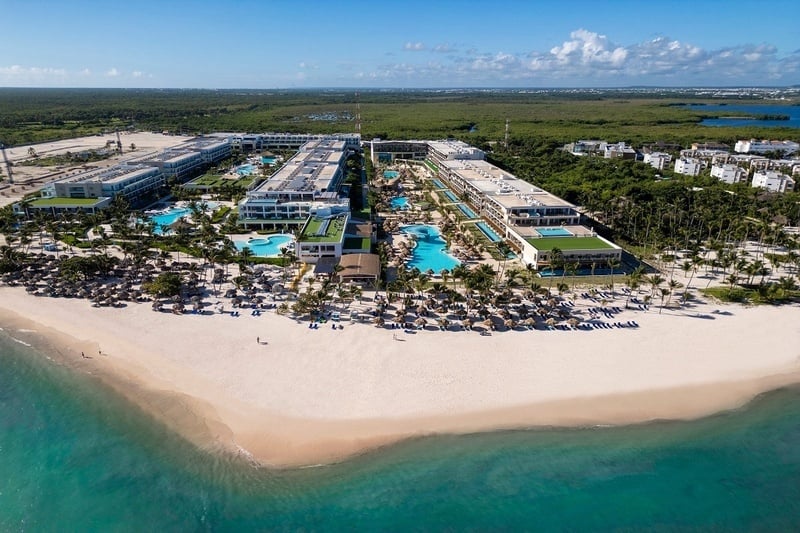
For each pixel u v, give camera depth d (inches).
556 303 5147.6
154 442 3284.9
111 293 5187.0
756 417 3644.2
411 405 3627.0
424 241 7116.1
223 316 4808.1
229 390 3737.7
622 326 4744.1
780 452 3361.2
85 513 2856.8
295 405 3592.5
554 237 6496.1
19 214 7662.4
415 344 4355.3
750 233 7249.0
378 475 3097.9
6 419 3494.1
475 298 5098.4
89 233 7229.3
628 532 2834.6
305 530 2773.1
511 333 4566.9
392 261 6299.2
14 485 3019.2
